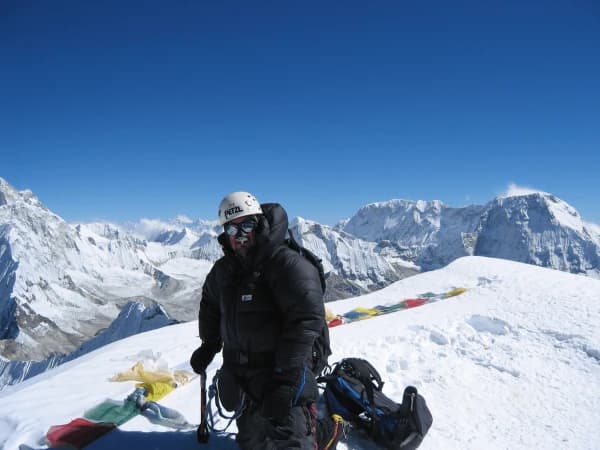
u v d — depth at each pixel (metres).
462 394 6.16
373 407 4.45
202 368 4.08
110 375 6.50
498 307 10.37
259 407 3.53
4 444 4.32
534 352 7.77
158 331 10.52
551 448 4.95
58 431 4.36
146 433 4.46
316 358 3.73
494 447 4.92
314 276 3.38
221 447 4.24
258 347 3.49
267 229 3.41
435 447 4.81
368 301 13.38
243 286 3.49
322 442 3.88
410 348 7.95
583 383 6.62
